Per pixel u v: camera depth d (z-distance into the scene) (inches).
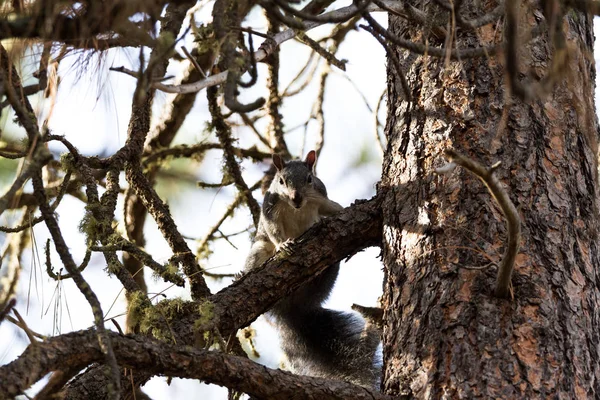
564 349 244.2
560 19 207.6
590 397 241.4
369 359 355.3
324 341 387.2
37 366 203.3
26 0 195.6
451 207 269.6
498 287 244.5
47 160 199.8
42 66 204.2
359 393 241.6
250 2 206.7
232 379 230.1
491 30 282.5
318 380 239.9
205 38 230.2
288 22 201.5
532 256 256.7
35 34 190.4
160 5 191.6
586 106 259.4
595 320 255.9
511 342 243.6
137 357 220.7
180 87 216.4
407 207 281.6
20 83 211.2
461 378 241.3
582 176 276.5
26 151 230.1
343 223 303.1
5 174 343.3
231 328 288.7
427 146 284.8
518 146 272.5
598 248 272.1
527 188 266.8
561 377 239.3
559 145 276.5
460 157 198.2
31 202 355.9
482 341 244.8
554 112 280.7
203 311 255.8
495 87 281.7
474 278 255.6
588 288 258.8
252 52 196.2
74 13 194.1
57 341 211.3
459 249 261.7
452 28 208.8
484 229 262.2
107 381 259.9
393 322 267.4
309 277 303.7
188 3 202.5
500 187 205.9
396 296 270.2
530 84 245.1
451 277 258.5
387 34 209.6
